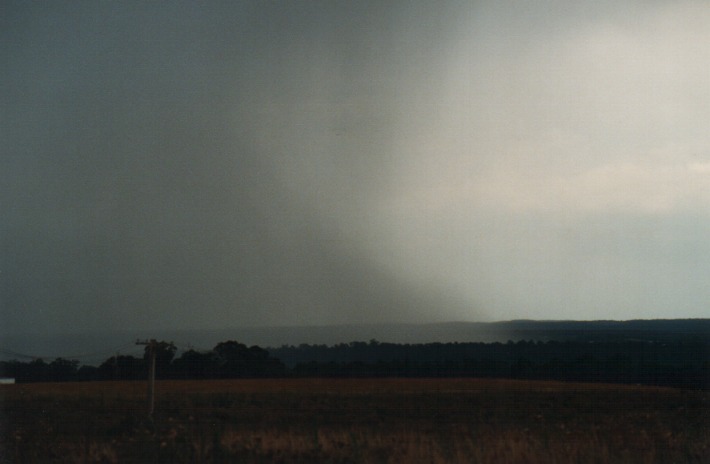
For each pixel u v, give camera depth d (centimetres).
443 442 2127
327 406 3806
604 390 4881
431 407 3753
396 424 2884
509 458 1856
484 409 3622
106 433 2605
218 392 4847
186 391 5000
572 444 2095
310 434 2372
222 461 1911
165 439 2286
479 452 1923
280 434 2370
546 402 4050
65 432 2655
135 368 7519
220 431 2512
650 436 2383
